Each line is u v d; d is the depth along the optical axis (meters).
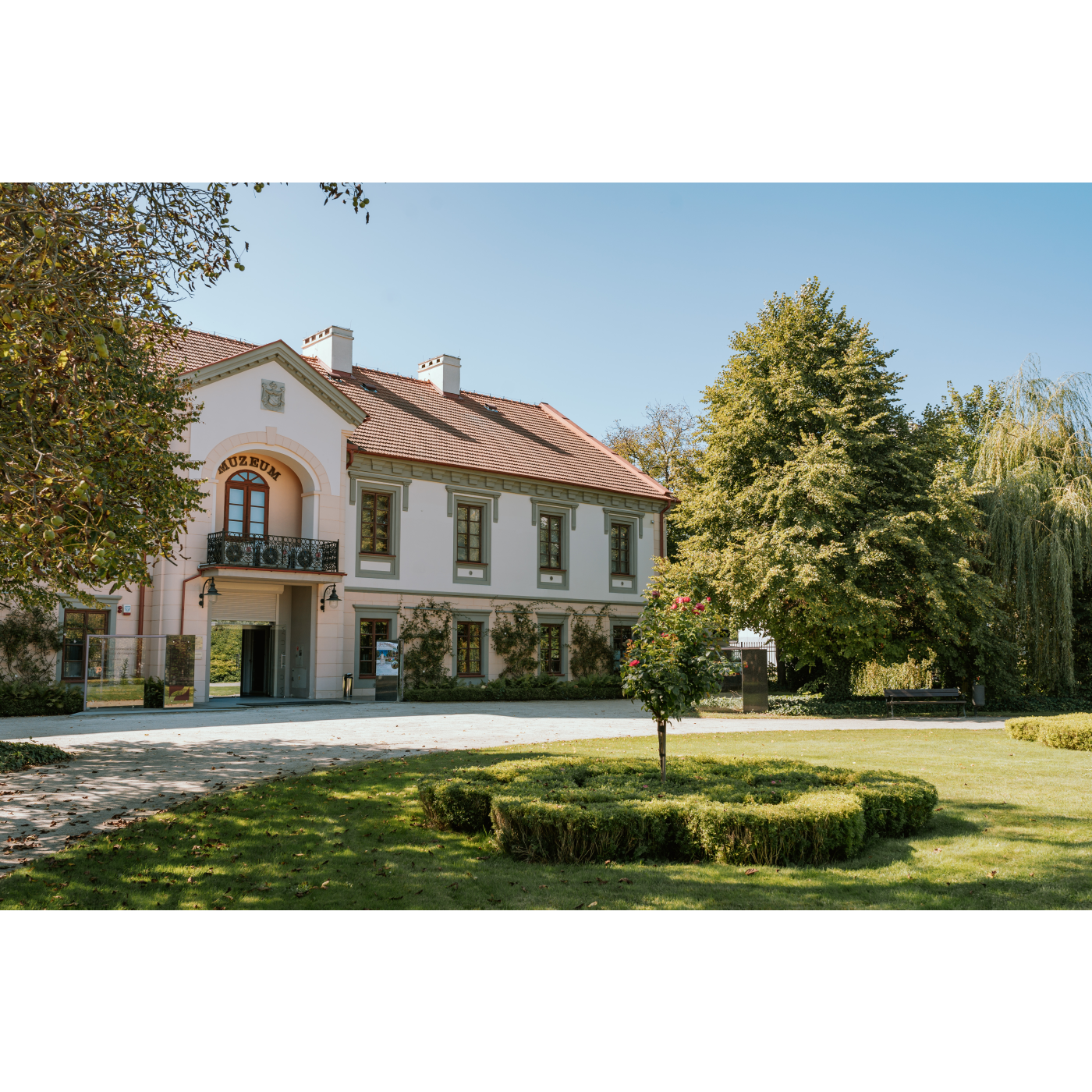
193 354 25.77
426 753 14.14
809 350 26.14
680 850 7.79
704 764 10.83
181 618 23.38
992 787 11.05
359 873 7.24
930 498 24.27
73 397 8.89
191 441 23.89
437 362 34.81
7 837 8.12
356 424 27.44
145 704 22.42
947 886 6.75
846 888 6.75
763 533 24.69
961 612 24.80
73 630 22.55
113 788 10.55
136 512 9.74
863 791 8.44
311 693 25.92
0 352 8.19
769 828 7.40
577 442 37.16
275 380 25.64
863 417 25.45
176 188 10.37
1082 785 11.25
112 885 6.85
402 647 27.67
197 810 9.27
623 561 35.53
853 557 23.88
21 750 12.45
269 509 26.11
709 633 9.87
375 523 28.05
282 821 8.92
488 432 33.31
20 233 8.43
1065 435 27.08
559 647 32.81
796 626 25.14
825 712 24.14
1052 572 25.12
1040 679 25.80
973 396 39.28
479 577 30.41
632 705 25.81
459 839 8.38
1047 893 6.52
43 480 7.84
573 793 8.52
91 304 9.25
